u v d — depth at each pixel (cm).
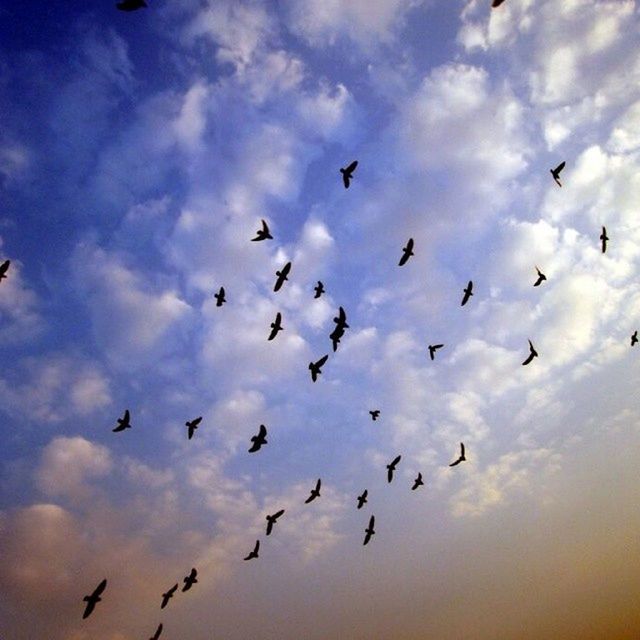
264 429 3039
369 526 3547
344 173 2814
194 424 3086
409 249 2966
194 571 3250
